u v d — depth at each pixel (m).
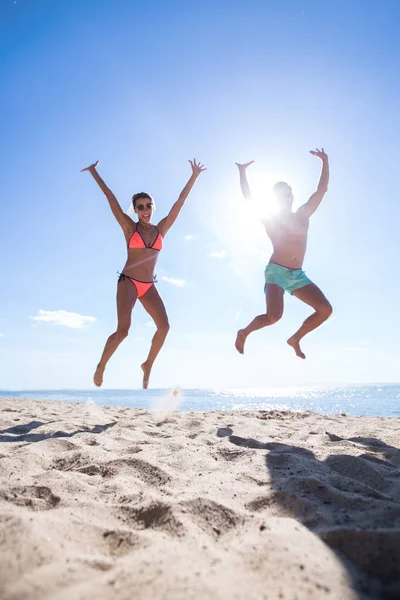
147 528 1.60
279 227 4.20
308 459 2.69
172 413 6.56
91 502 1.80
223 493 1.96
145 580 1.14
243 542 1.42
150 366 4.57
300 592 1.11
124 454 3.01
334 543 1.42
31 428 4.43
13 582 1.12
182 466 2.60
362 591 1.16
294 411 6.82
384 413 11.73
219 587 1.11
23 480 2.19
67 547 1.35
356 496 1.93
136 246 4.35
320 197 4.37
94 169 4.46
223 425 4.73
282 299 4.08
